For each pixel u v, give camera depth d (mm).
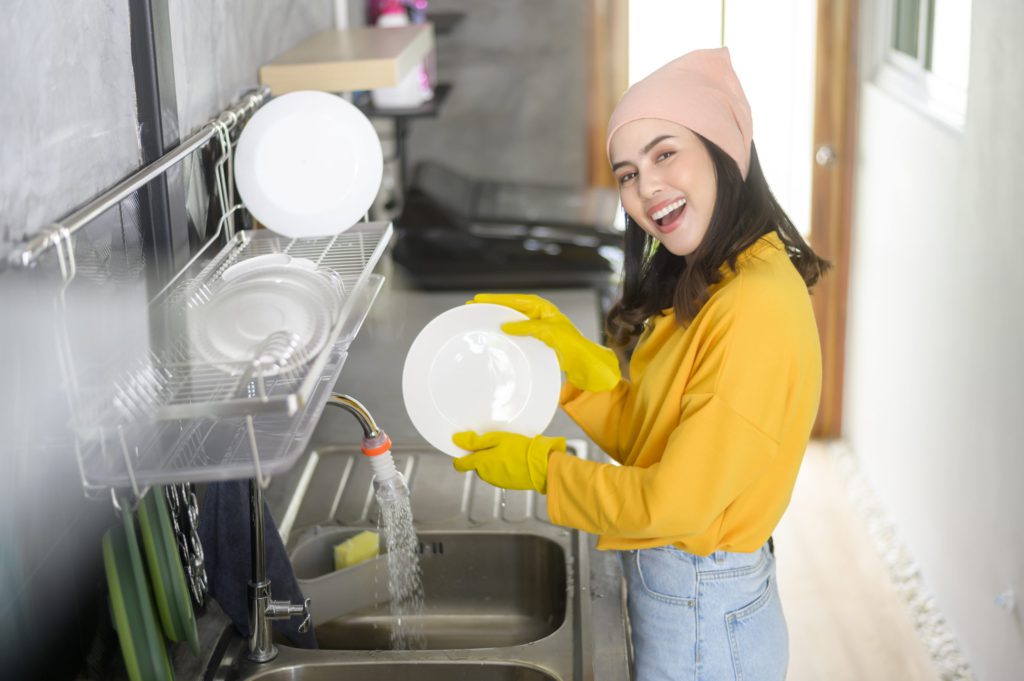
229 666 1307
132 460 1004
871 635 2756
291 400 908
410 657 1312
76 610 1173
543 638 1356
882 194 3271
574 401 1504
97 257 1188
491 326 1348
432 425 1338
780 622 1408
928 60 3061
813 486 3527
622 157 1286
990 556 2352
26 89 1038
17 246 1001
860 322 3600
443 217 3250
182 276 1389
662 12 3916
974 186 2395
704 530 1232
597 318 2514
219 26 1674
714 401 1196
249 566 1343
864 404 3566
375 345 2463
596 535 1604
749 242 1260
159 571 1068
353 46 2090
